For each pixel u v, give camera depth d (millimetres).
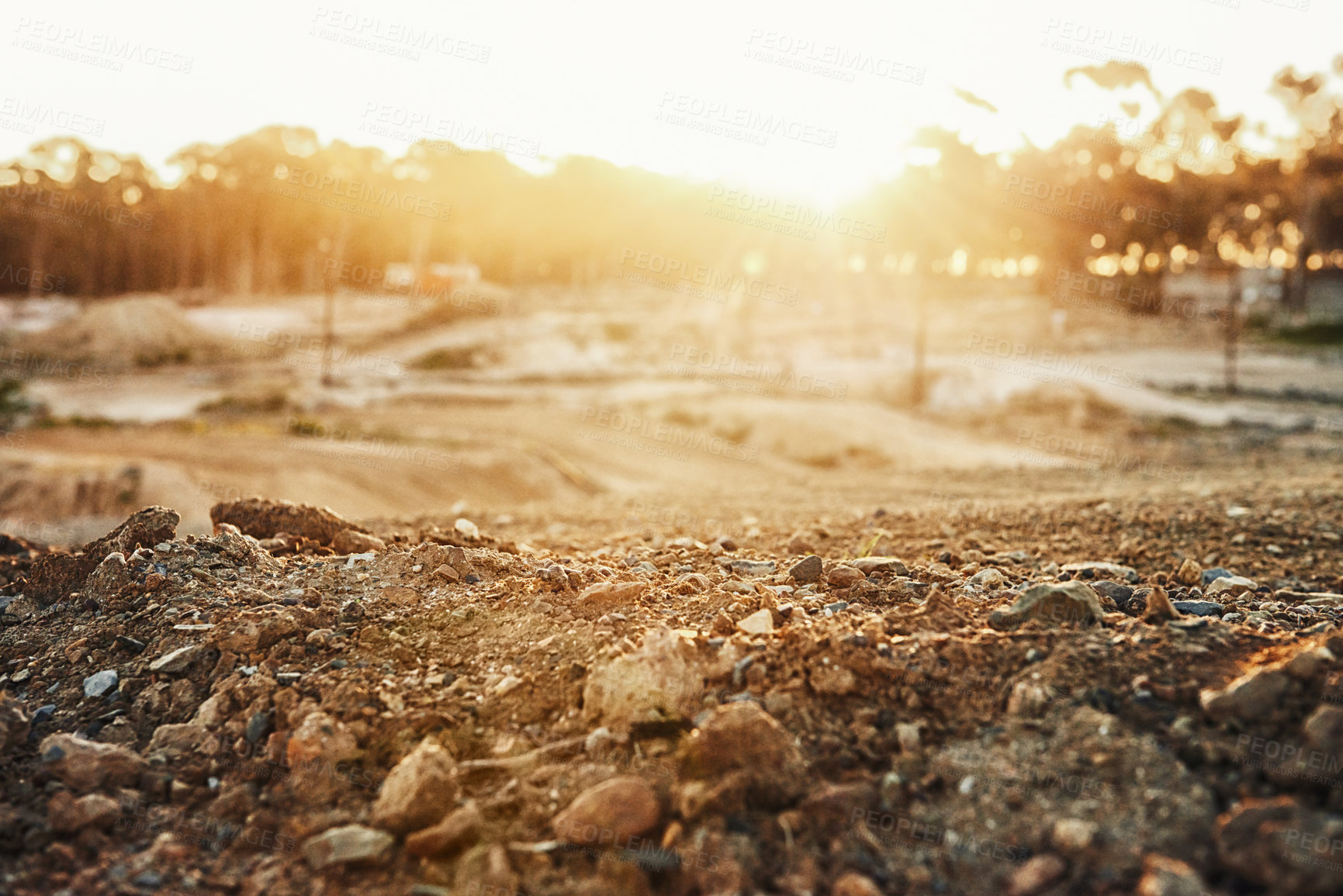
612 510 12320
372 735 3596
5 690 4230
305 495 30453
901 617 4066
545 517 11320
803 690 3568
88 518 28688
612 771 3281
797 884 2812
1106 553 7457
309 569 5203
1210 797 2830
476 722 3631
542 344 68062
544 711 3670
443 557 5203
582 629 4172
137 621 4562
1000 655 3693
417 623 4387
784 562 6242
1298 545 7535
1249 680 3195
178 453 35625
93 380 57312
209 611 4555
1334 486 11414
